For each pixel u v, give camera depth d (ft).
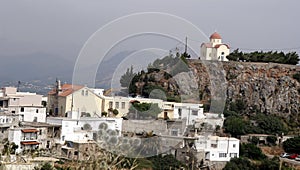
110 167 16.40
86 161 17.02
